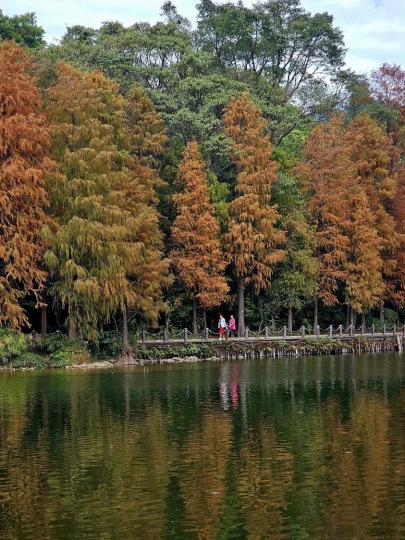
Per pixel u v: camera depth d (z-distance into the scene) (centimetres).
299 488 1923
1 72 4650
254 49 7838
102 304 4809
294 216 6128
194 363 5156
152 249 5284
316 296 6425
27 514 1755
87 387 3706
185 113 5828
